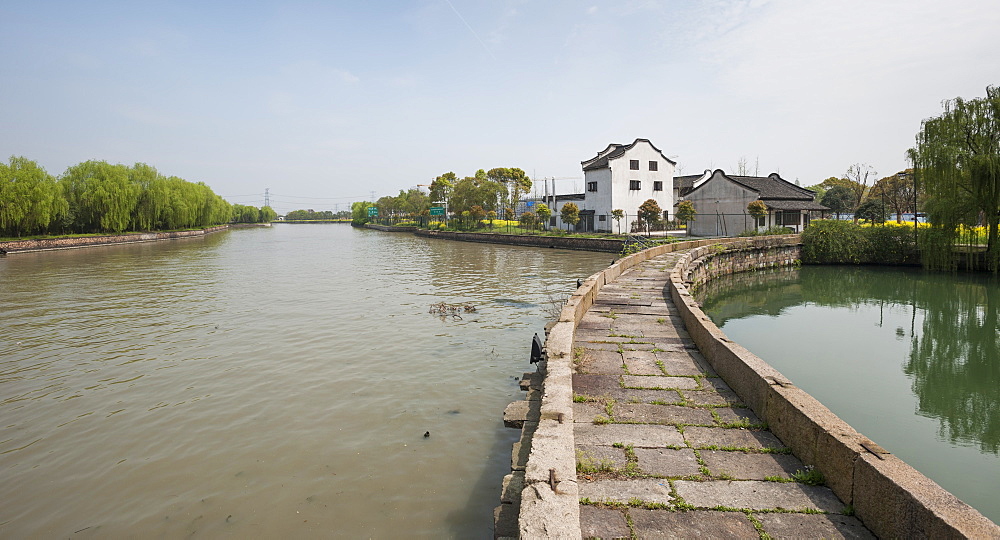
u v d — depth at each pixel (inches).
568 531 125.2
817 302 858.8
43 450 307.0
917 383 458.3
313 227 6427.2
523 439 237.0
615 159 2100.1
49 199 1926.7
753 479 180.7
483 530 228.4
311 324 622.2
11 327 617.6
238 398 383.2
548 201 2637.8
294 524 233.9
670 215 2256.4
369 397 382.6
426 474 275.0
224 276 1117.7
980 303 828.0
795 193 1961.1
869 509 149.8
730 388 274.2
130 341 548.4
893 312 772.0
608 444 209.9
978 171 968.9
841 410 397.4
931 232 1064.2
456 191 2908.5
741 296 921.5
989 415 385.7
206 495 257.9
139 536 227.5
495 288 910.4
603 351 348.8
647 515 160.7
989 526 115.0
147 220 2620.6
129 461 292.7
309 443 310.8
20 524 237.1
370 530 228.8
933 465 309.0
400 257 1608.0
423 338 551.8
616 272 719.7
